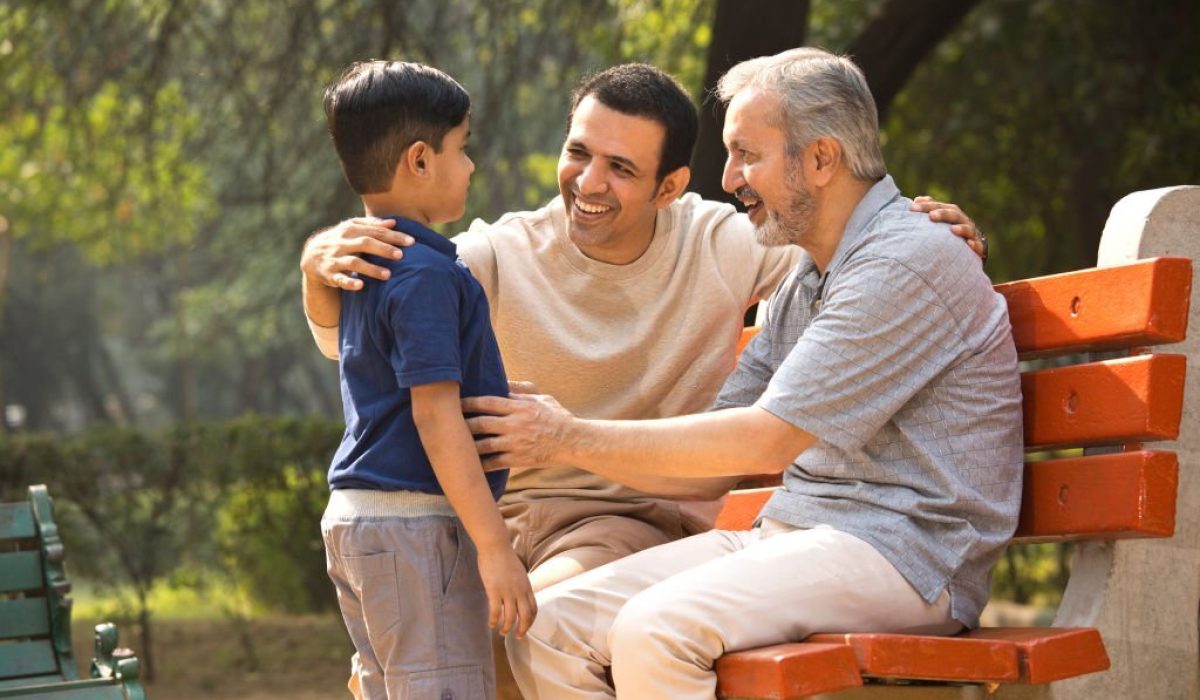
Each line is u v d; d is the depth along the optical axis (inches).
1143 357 121.7
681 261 152.3
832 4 465.7
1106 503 123.0
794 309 139.3
